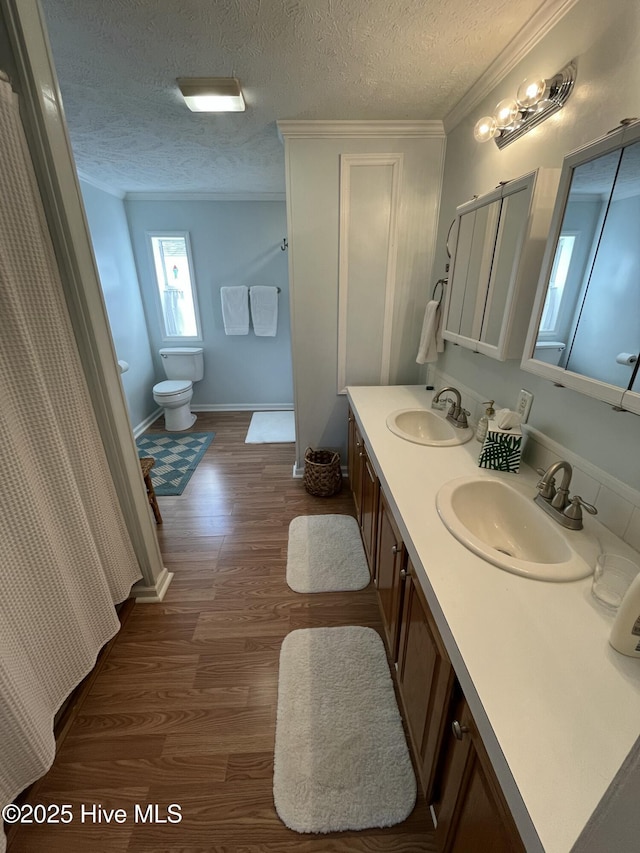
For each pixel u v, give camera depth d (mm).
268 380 4410
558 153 1163
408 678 1144
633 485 909
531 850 475
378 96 1748
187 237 3803
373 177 2191
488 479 1237
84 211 1325
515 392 1422
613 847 331
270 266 3953
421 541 971
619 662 665
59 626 1230
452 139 2020
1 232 1034
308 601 1820
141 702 1381
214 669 1499
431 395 2266
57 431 1219
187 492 2814
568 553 914
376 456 1451
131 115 1889
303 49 1373
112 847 1034
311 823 1062
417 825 1062
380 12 1183
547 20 1163
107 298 3324
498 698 607
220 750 1236
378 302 2477
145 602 1822
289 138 2092
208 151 2428
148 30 1255
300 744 1238
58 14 1168
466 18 1205
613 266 878
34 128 1116
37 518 1134
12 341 1066
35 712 1081
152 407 4246
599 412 1000
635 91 880
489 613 761
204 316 4117
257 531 2352
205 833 1054
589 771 520
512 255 1273
